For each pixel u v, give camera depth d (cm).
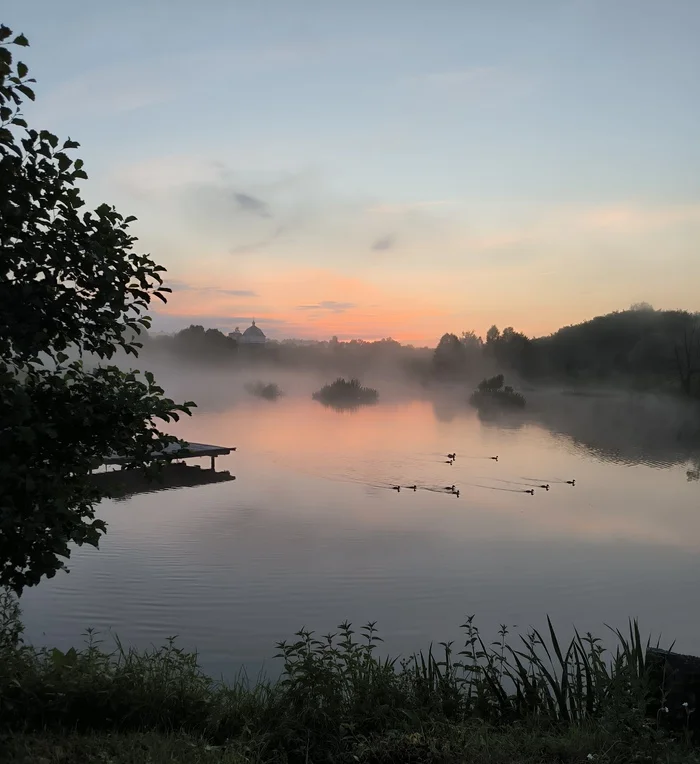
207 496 2759
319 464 3747
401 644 1193
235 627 1249
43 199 448
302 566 1702
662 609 1441
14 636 753
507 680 896
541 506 2666
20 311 439
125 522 2233
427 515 2456
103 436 482
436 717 586
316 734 533
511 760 504
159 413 496
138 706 562
